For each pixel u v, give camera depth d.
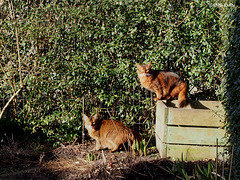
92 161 3.91
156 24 4.26
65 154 4.09
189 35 4.24
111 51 4.33
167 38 4.23
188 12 4.22
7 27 4.28
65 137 4.35
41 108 4.41
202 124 3.83
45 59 4.28
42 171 3.74
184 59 4.28
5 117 4.45
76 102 4.36
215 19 4.17
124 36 4.27
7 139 4.23
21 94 4.44
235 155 3.40
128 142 3.96
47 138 4.39
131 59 4.38
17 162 3.89
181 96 4.11
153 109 4.43
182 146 3.87
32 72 4.28
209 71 4.25
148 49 4.33
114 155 4.00
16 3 4.30
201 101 4.21
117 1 4.23
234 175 3.39
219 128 3.83
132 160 3.84
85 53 4.29
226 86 3.65
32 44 4.32
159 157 3.96
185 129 3.85
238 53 3.40
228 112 3.59
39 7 4.32
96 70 4.29
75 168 3.78
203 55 4.22
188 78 4.40
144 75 4.01
